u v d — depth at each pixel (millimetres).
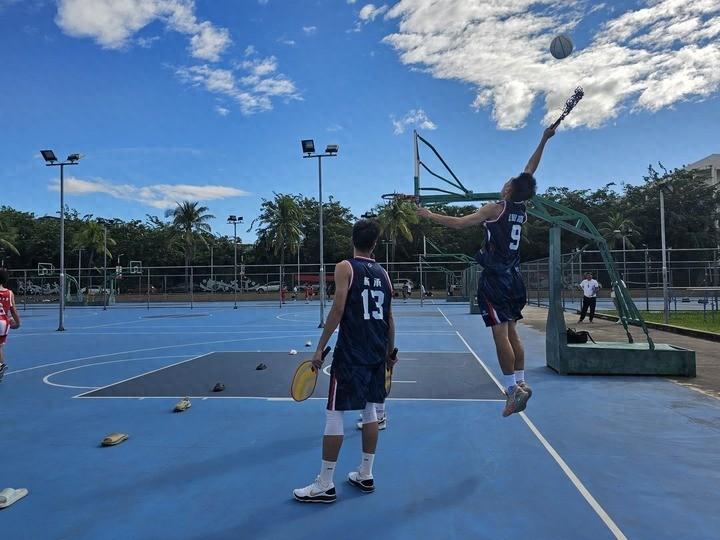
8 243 56031
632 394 7000
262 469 4332
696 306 26422
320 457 4613
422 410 6215
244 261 67438
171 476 4195
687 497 3703
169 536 3223
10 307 8828
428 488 3902
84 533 3270
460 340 13547
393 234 54375
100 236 56781
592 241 9688
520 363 4152
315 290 43750
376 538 3174
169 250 64188
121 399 7039
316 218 63625
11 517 3498
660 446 4828
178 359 10812
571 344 8781
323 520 3412
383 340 3793
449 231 62750
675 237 54469
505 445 4879
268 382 8141
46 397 7250
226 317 24500
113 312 30594
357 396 3637
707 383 7711
